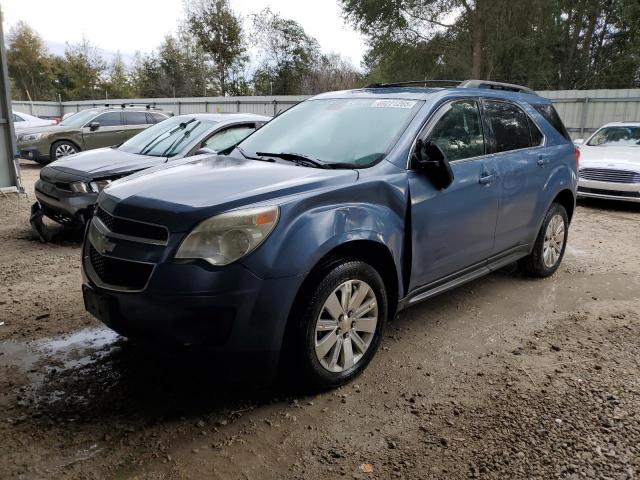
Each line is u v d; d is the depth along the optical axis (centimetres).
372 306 333
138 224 288
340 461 260
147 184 320
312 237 289
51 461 255
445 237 381
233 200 282
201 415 295
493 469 254
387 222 331
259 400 311
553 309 460
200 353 271
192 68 4391
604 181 927
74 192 604
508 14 2525
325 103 438
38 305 452
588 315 446
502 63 2653
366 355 338
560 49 2819
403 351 378
